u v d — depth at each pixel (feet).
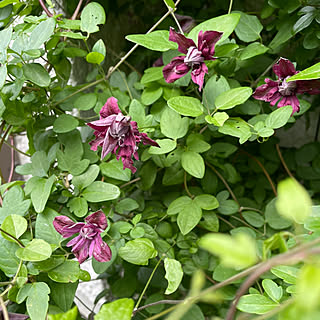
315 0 2.68
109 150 2.46
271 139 3.12
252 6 3.18
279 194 1.56
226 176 2.95
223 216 2.94
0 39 2.54
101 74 2.80
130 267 2.86
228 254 1.35
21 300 2.38
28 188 2.58
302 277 1.24
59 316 1.93
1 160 3.32
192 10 3.13
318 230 2.20
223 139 3.07
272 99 2.58
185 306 2.03
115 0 3.18
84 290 3.42
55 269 2.46
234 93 2.56
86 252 2.47
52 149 2.69
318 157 3.14
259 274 1.48
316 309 1.54
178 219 2.66
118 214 2.80
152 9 3.26
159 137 2.73
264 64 2.91
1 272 2.53
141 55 3.19
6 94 2.60
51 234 2.51
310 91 2.55
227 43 2.65
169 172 2.82
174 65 2.57
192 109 2.54
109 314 1.98
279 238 1.75
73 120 2.70
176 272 2.32
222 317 2.72
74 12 2.90
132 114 2.68
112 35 3.22
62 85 2.85
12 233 2.44
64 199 2.64
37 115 2.80
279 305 2.22
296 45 2.91
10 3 2.68
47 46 2.70
